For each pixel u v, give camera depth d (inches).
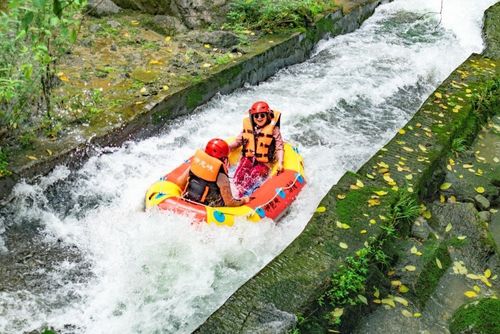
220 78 342.0
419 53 447.2
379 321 210.7
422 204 266.5
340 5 469.1
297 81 386.6
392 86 393.4
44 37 270.7
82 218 249.0
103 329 198.7
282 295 198.5
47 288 213.9
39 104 281.0
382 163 278.8
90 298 210.8
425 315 216.5
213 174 235.1
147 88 314.7
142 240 228.7
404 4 553.6
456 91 361.7
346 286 205.2
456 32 499.2
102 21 386.0
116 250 231.8
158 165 283.6
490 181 293.9
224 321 186.7
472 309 212.1
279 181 264.5
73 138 270.1
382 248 231.0
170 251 225.1
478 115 345.7
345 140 327.3
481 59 423.2
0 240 232.7
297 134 326.3
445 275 235.8
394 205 247.4
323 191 278.8
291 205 263.7
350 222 235.3
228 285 219.0
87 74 321.1
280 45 386.9
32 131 267.9
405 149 292.7
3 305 204.7
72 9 269.1
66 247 233.8
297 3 421.7
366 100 372.5
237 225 236.1
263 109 270.1
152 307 207.5
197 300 211.5
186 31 389.7
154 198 240.5
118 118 288.0
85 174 269.1
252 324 186.1
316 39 433.7
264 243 240.5
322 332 194.9
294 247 221.3
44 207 251.1
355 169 300.8
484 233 253.1
